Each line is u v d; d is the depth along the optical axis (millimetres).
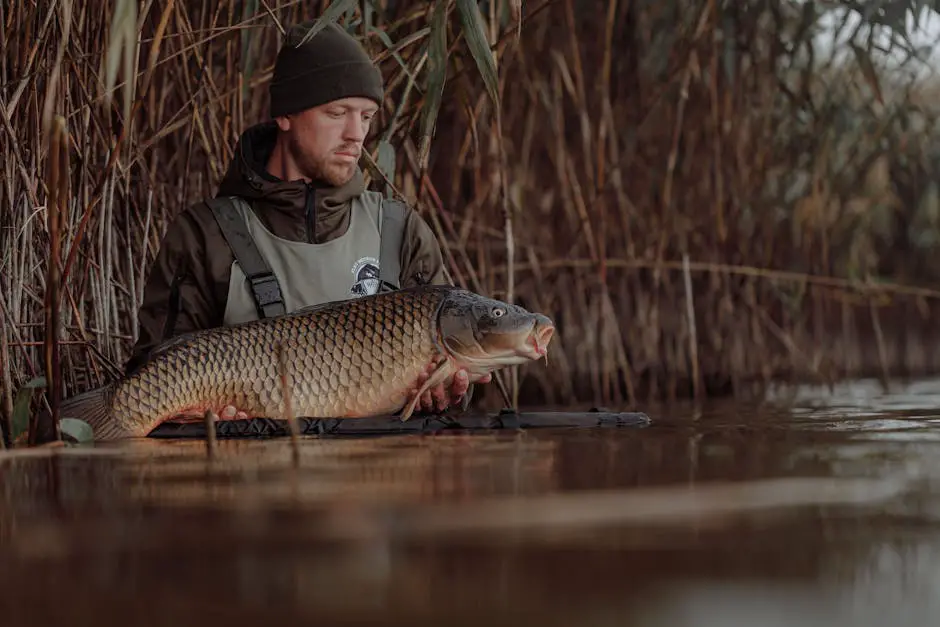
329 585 1178
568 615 1058
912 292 6559
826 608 1073
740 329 6184
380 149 3641
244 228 3180
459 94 3900
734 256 6207
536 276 5531
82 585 1199
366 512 1569
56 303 2633
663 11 5418
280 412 2859
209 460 2240
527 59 5441
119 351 3688
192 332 2918
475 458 2184
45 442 2686
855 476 1877
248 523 1507
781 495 1681
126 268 3934
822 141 5875
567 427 2959
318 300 3152
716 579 1188
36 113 3262
